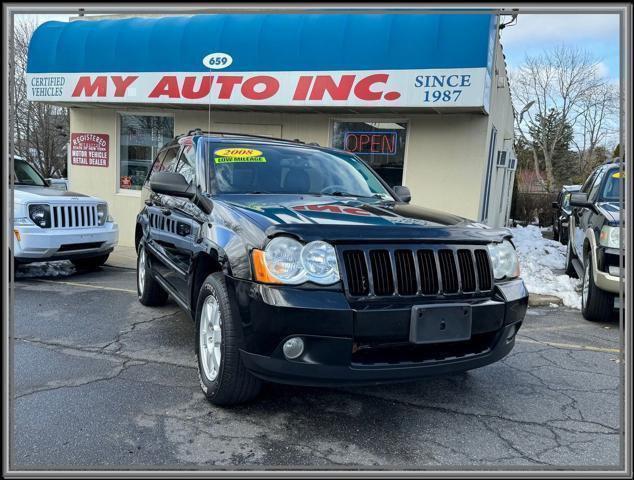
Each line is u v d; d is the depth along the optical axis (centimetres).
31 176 862
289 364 290
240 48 874
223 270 323
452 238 323
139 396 357
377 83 798
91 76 993
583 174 3703
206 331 356
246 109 963
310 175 457
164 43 933
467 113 857
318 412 342
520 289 347
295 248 296
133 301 634
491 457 294
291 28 851
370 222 326
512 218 2500
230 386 321
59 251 739
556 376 425
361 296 297
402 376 299
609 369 446
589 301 605
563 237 1523
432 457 292
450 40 762
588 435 323
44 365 412
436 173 891
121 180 1158
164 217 495
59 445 291
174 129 1078
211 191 411
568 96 3406
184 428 314
